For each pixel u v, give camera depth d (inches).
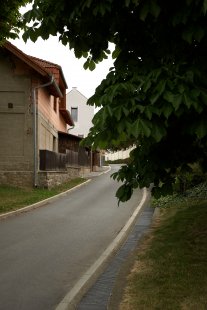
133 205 706.8
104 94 180.1
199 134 174.4
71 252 370.9
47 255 359.6
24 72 925.2
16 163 915.4
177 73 173.3
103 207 690.2
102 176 1476.4
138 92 174.2
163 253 304.8
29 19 204.4
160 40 189.9
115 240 418.3
